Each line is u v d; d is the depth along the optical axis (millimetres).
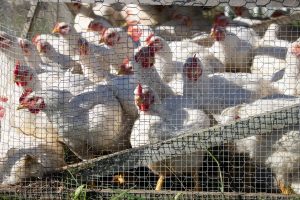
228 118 2504
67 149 2596
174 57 2885
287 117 2293
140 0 2221
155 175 2490
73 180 2393
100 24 3166
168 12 3600
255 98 2594
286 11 3564
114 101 2553
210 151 2414
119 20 3596
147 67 2613
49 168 2457
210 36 3111
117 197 2250
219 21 3348
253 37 3088
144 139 2416
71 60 2926
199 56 2883
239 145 2436
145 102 2398
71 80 2635
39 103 2473
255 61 2932
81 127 2504
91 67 2768
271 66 2885
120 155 2377
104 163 2391
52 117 2496
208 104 2566
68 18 3520
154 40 2711
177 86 2674
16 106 2578
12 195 2355
